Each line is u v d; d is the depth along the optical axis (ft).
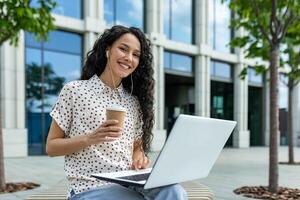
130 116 8.26
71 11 46.96
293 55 31.60
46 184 22.63
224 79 65.26
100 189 7.46
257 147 67.51
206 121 6.75
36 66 44.09
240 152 53.72
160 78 53.42
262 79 72.74
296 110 78.38
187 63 59.67
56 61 45.80
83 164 7.63
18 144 41.70
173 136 6.12
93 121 7.59
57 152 7.40
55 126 7.64
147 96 8.69
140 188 7.23
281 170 30.58
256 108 74.02
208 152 7.51
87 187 7.53
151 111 8.73
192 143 6.73
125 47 8.02
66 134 7.77
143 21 54.08
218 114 67.21
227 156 46.19
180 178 7.15
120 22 51.62
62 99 7.69
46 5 19.34
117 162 7.78
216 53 62.44
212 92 66.33
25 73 43.06
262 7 19.84
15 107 41.81
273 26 19.72
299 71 32.60
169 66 56.70
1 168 20.10
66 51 46.70
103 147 7.66
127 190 7.50
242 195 19.38
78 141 7.14
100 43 8.19
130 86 8.66
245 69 27.53
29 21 18.30
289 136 35.81
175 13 57.67
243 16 21.30
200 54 59.57
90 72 8.26
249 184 23.32
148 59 8.56
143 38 8.38
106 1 50.19
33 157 41.68
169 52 56.70
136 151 8.80
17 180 24.29
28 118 43.65
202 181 24.62
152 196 7.23
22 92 42.22
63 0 46.06
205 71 60.49
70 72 47.11
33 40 43.68
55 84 45.80
